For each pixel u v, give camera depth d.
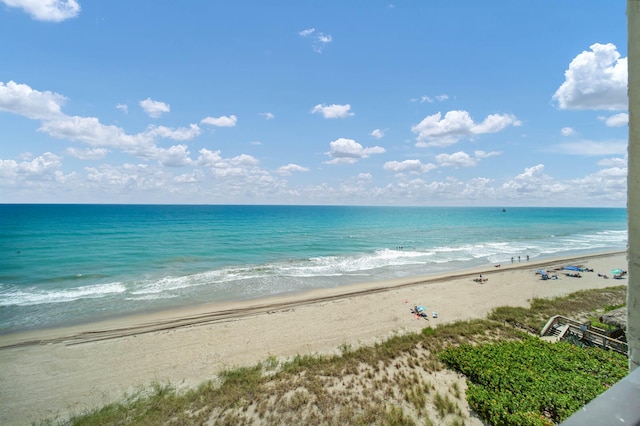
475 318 18.97
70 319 18.77
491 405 9.66
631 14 1.64
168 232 63.69
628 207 1.69
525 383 10.71
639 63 1.61
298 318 19.09
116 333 16.89
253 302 22.06
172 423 9.77
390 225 92.88
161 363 14.05
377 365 13.00
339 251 44.12
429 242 54.66
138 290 24.61
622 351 13.30
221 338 16.41
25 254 38.16
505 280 28.02
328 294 23.89
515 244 53.06
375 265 34.97
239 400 10.82
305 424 9.62
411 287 25.83
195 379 12.77
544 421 8.79
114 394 11.90
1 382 12.66
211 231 67.56
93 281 27.08
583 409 1.19
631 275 1.69
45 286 25.42
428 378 11.95
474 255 41.72
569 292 24.44
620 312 15.09
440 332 16.17
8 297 22.69
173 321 18.47
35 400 11.59
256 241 53.09
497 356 12.80
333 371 12.61
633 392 1.25
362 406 10.38
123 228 69.56
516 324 17.58
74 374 13.24
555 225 100.06
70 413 10.85
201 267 32.97
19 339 16.16
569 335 15.13
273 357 14.30
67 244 45.81
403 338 15.61
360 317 19.28
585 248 49.19
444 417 9.83
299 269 32.56
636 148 1.63
